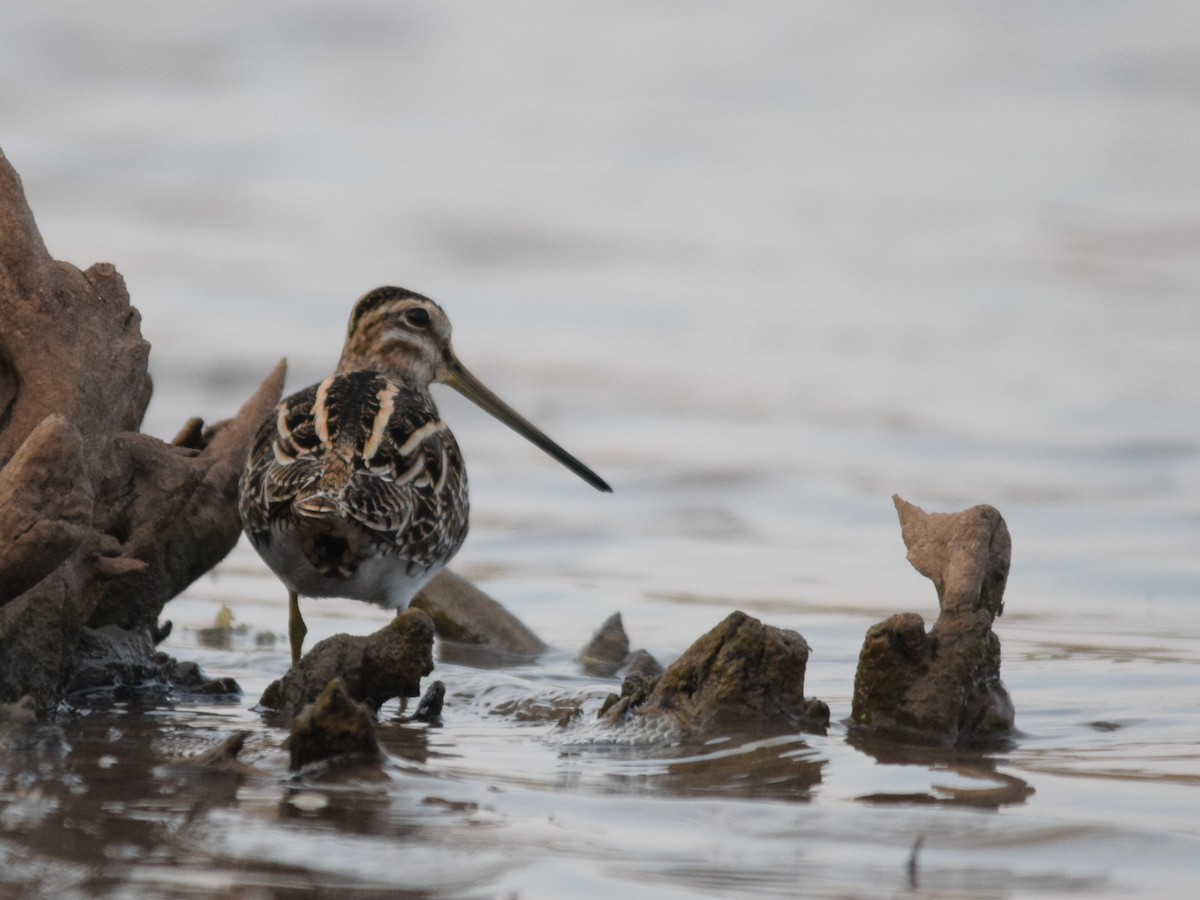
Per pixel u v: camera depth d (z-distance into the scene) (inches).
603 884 297.4
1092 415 1019.9
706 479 889.5
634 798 354.0
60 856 306.3
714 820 338.0
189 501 496.7
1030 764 392.8
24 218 426.3
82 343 429.4
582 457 947.3
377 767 372.8
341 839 318.7
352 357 688.4
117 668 473.1
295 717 430.0
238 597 654.5
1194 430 975.6
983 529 441.7
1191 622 603.8
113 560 450.3
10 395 429.7
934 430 988.6
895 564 722.2
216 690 474.9
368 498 497.7
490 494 864.9
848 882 301.3
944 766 386.0
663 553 746.2
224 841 316.8
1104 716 451.2
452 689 490.0
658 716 423.8
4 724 391.5
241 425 531.2
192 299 1298.0
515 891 292.8
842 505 836.0
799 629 597.0
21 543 372.8
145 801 344.5
